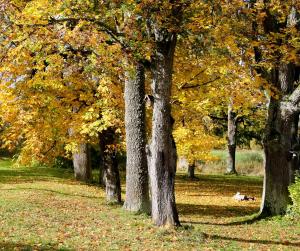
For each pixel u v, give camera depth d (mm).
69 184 25922
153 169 12031
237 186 30781
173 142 12039
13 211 14789
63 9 10930
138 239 11172
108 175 18531
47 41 10930
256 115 31797
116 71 11828
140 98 16125
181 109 19406
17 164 20109
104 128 16203
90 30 10984
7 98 15734
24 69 14078
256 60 14383
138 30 11156
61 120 17344
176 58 16609
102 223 13438
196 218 17141
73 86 17016
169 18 10984
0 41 11539
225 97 17547
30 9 10844
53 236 11133
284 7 13117
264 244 11828
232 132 39500
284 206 15867
